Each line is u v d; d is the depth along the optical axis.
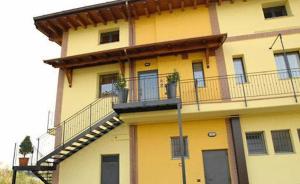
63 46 13.45
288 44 11.12
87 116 11.74
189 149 10.56
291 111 10.32
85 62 12.08
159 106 9.78
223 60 11.29
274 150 10.05
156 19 12.74
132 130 11.20
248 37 11.50
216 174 10.18
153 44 10.86
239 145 9.99
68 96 12.34
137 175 10.60
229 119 10.64
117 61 12.14
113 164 11.11
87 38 13.35
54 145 11.56
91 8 12.48
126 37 12.84
